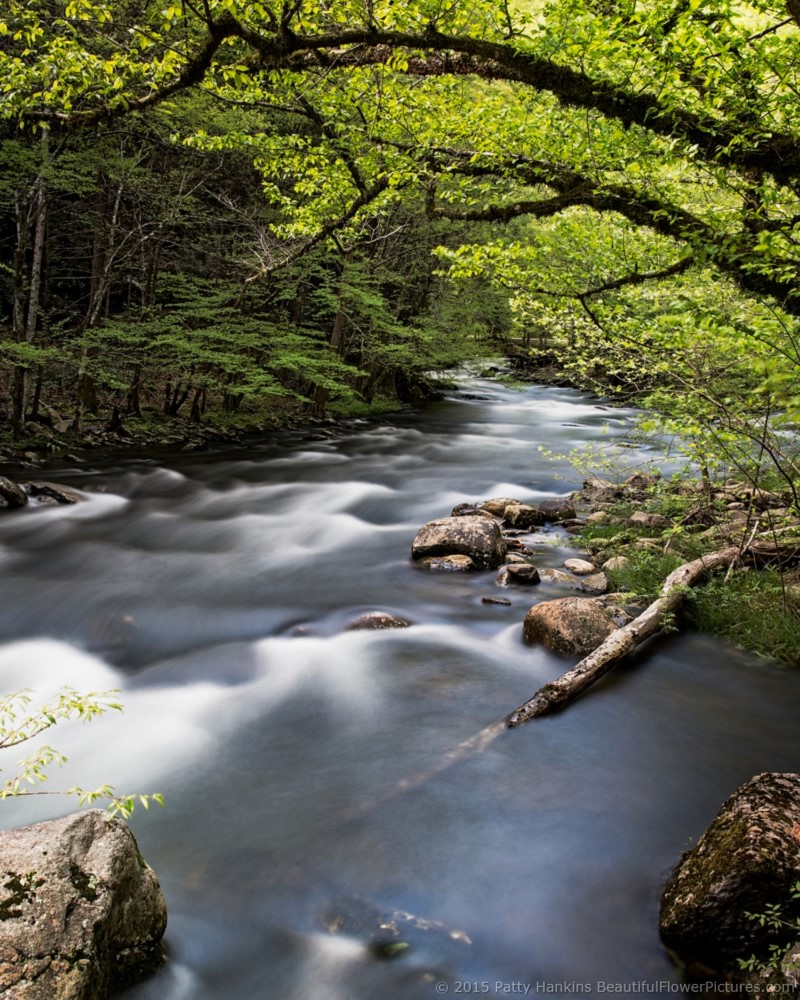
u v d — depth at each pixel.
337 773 4.47
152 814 4.06
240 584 8.02
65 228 18.98
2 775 4.36
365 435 18.77
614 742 4.79
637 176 6.11
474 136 7.37
